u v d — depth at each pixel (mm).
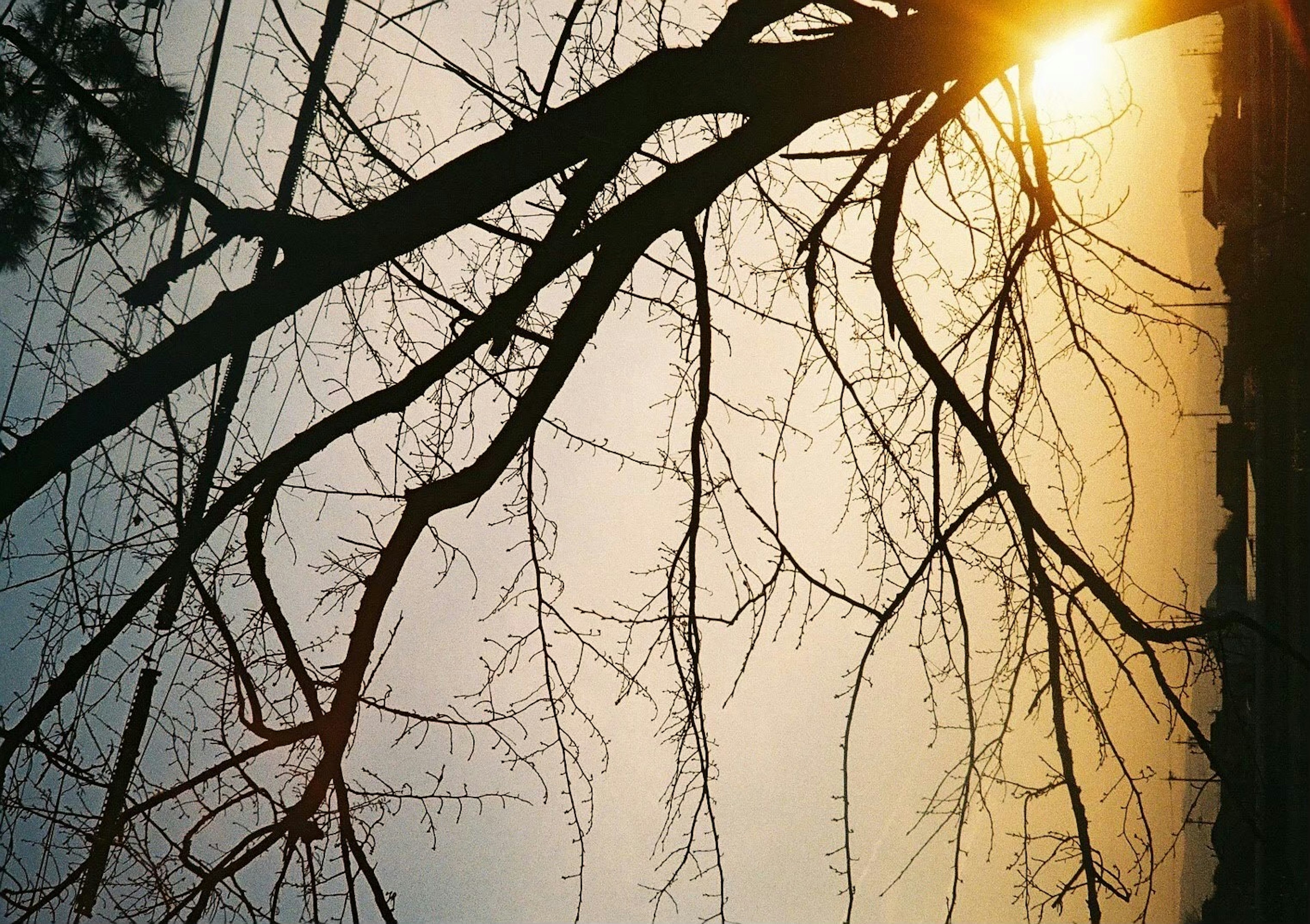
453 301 5156
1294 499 11281
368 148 5238
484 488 4605
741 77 5051
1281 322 11148
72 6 5367
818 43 5129
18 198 5293
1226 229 14992
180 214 5438
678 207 4941
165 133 5469
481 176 5016
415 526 4473
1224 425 15641
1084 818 4379
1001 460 4773
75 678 4164
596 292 4887
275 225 4949
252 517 4434
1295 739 9727
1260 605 11992
